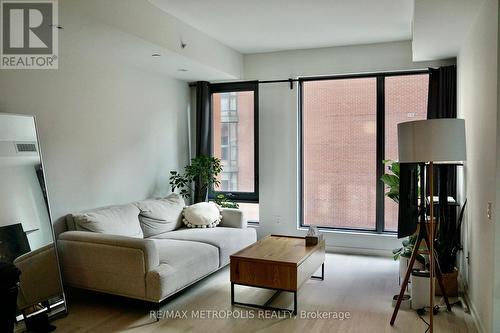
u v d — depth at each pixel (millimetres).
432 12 3189
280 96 5668
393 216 5348
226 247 4398
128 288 3396
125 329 3154
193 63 4633
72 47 3789
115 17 3303
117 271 3424
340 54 5352
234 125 6012
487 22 2896
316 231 4207
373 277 4398
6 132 3197
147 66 4773
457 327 3174
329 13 4047
